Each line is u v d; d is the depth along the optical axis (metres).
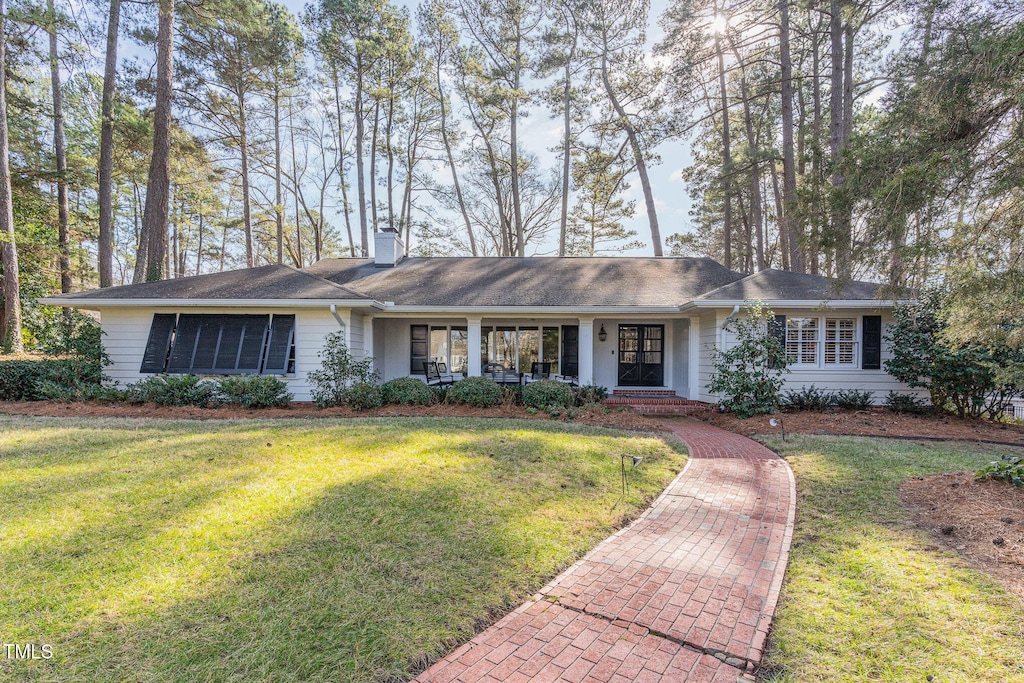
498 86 21.45
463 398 10.09
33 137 19.11
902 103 5.41
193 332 10.60
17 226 15.26
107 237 16.44
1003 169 4.48
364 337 12.07
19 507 4.12
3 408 9.22
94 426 7.61
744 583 3.16
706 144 23.33
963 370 8.67
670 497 4.94
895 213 4.95
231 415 9.12
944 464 5.95
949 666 2.32
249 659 2.31
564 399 9.98
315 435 6.98
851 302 9.87
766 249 27.67
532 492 4.82
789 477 5.61
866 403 10.26
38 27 13.81
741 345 9.74
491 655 2.40
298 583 3.01
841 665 2.34
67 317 11.34
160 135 14.28
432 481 4.96
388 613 2.71
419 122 25.56
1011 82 4.27
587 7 19.36
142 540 3.54
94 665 2.25
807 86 20.33
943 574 3.22
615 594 3.01
